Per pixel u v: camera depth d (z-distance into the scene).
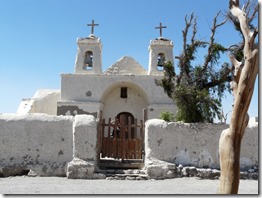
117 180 12.95
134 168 14.33
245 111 6.45
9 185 11.41
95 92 24.70
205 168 13.88
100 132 14.55
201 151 14.08
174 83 16.48
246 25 6.70
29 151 13.98
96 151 13.95
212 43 15.61
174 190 10.55
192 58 15.98
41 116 14.34
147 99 24.92
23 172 13.84
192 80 15.70
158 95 24.55
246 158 14.16
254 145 14.27
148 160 13.72
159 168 13.42
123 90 26.59
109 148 14.58
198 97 14.66
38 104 26.56
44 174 13.66
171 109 24.05
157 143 13.95
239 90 6.47
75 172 13.20
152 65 26.03
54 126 14.16
